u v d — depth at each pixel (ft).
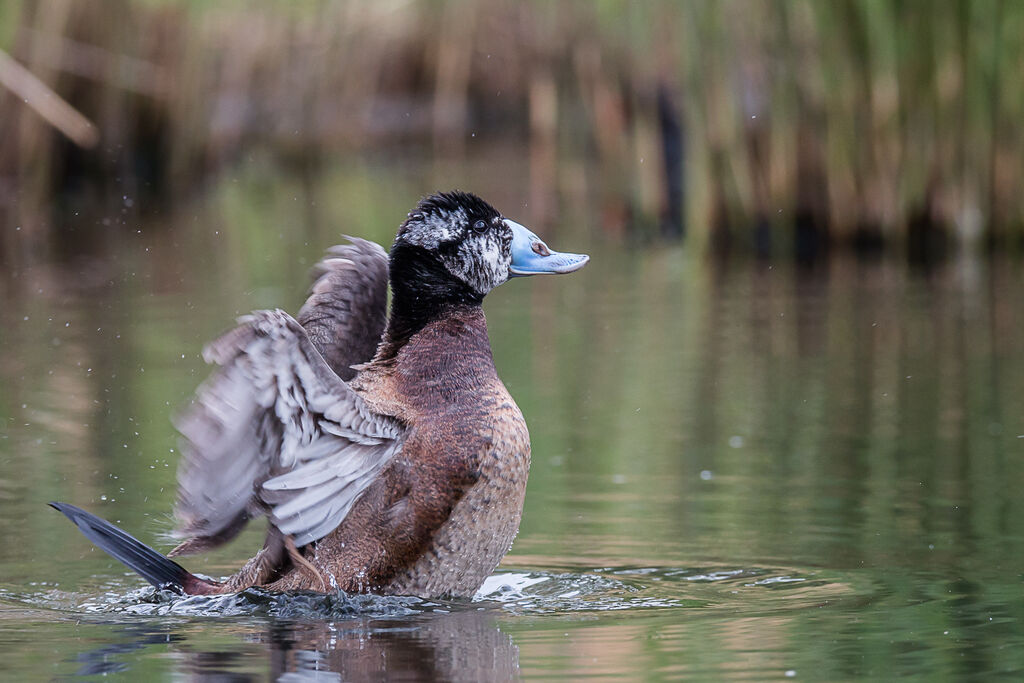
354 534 23.00
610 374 41.93
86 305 51.24
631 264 62.44
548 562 25.21
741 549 25.61
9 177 70.08
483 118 103.24
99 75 73.31
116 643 20.35
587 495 29.66
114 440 33.88
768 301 52.70
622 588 23.54
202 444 20.75
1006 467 30.60
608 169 71.82
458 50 100.48
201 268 58.70
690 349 45.32
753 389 39.58
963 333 45.88
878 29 58.18
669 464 32.01
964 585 22.82
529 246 25.12
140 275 57.21
